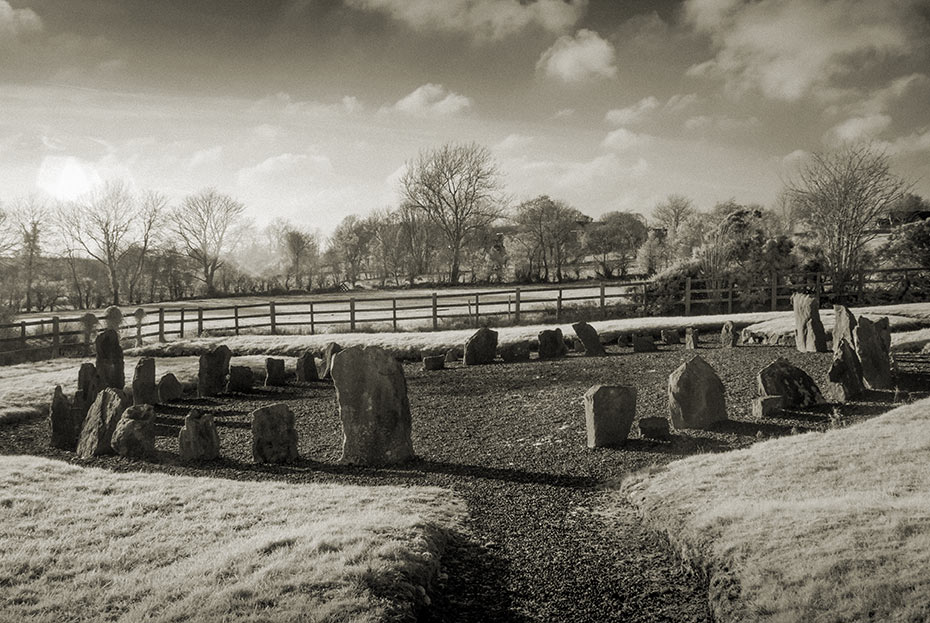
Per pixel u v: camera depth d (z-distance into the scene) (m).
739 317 25.36
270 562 6.80
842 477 8.57
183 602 5.99
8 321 27.11
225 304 55.59
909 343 17.25
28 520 8.20
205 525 8.02
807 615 5.60
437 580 7.05
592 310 30.80
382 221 80.44
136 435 12.28
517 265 74.81
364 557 6.89
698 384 12.14
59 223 62.75
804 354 17.41
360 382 11.62
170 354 24.81
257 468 11.46
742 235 31.36
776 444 10.39
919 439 9.66
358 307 47.22
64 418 13.46
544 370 19.02
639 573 7.20
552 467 10.88
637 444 11.59
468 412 15.05
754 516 7.52
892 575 5.79
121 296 66.56
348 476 10.88
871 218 31.86
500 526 8.55
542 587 6.98
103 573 6.70
